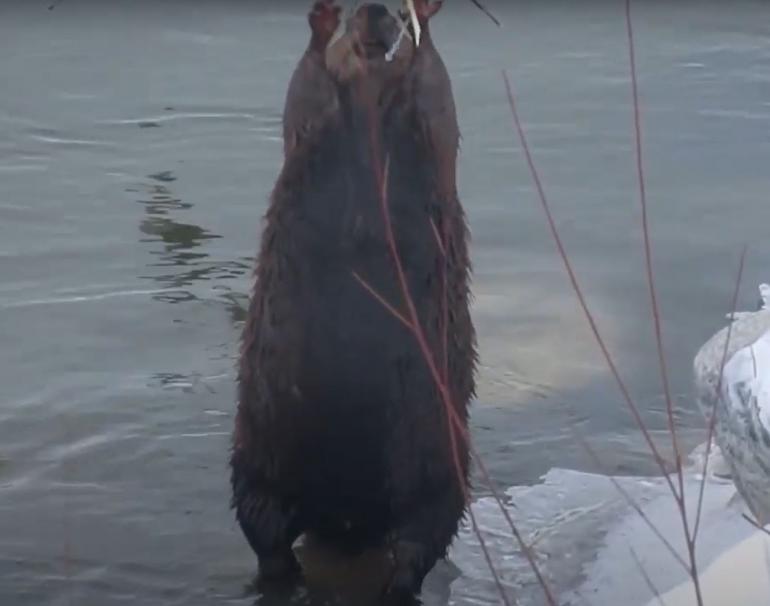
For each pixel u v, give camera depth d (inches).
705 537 512.1
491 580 521.0
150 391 664.4
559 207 887.1
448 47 1187.9
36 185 921.5
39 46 1190.3
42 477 592.7
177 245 830.5
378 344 478.6
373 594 510.0
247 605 505.0
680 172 948.0
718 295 770.8
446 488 494.6
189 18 1261.1
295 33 1222.3
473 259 813.9
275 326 482.9
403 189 478.9
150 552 538.6
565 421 646.5
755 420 440.5
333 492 496.7
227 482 589.3
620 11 1294.3
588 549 533.0
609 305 758.5
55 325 731.4
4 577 519.5
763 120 1046.4
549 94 1088.8
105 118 1039.6
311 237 479.5
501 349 710.5
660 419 647.8
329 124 476.1
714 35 1234.6
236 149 991.6
